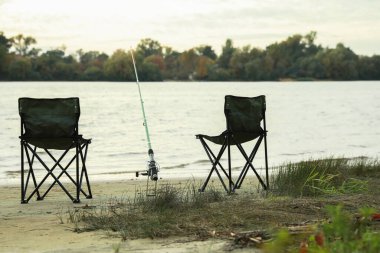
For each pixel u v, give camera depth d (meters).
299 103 77.19
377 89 148.25
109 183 14.67
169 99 88.50
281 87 163.75
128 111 57.09
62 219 9.17
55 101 10.65
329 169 12.64
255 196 10.77
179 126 40.47
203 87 162.00
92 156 23.02
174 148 26.19
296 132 35.69
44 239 7.76
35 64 186.75
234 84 199.25
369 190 11.00
